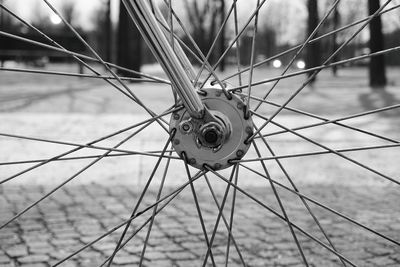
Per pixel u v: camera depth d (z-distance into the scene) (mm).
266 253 1368
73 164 2434
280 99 5469
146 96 6125
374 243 1445
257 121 2371
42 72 705
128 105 5195
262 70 11484
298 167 2463
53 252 1363
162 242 1447
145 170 2348
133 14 697
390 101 5930
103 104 5230
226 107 738
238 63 794
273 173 2340
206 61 750
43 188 2018
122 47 10570
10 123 3740
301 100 5805
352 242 1454
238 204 1831
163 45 703
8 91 6613
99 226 1579
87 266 1273
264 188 2070
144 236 1489
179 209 1763
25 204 1792
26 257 1330
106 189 2025
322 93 7008
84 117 4184
